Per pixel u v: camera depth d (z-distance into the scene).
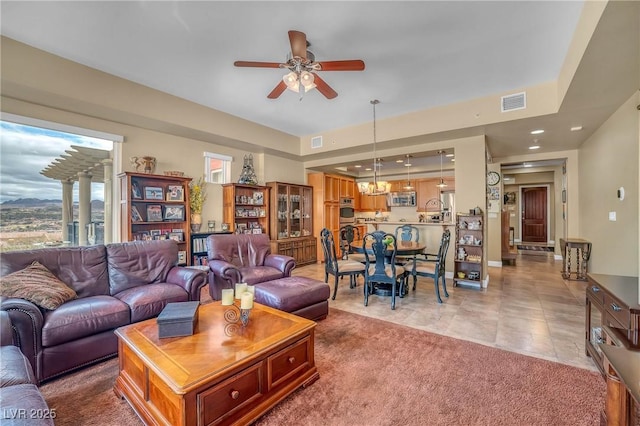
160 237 4.29
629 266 3.33
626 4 1.82
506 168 8.57
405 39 2.76
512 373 2.14
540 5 2.30
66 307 2.23
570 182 5.89
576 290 4.44
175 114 4.15
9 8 2.35
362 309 3.59
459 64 3.22
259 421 1.66
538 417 1.68
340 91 3.93
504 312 3.46
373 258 4.62
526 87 3.81
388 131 5.04
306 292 2.99
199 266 4.58
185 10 2.39
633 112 3.18
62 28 2.63
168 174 4.36
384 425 1.63
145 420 1.61
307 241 6.79
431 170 8.36
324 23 2.54
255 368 1.68
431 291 4.44
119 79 3.57
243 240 4.05
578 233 5.78
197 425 1.41
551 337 2.75
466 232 4.75
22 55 2.86
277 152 6.08
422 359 2.35
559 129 4.40
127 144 4.18
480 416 1.70
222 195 5.50
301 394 1.91
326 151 5.97
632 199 3.25
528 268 6.29
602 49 2.30
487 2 2.28
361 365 2.27
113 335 2.35
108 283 2.87
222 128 4.79
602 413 1.48
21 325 1.92
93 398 1.87
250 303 1.98
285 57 3.12
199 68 3.36
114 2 2.29
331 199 7.53
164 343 1.77
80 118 3.73
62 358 2.08
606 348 1.36
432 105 4.46
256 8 2.36
